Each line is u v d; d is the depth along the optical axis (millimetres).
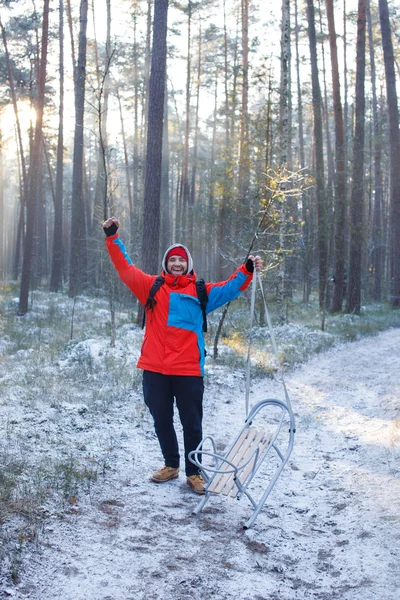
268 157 17594
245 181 19266
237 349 12844
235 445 4938
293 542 4316
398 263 26344
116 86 31969
